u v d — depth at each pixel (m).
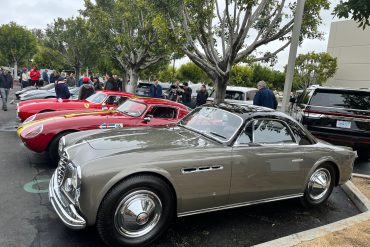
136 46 17.25
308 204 4.68
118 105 7.66
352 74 22.23
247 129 4.00
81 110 7.50
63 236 3.48
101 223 3.12
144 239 3.33
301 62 28.41
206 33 9.02
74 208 3.14
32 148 5.66
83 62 30.52
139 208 3.26
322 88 7.67
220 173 3.66
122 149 3.45
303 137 4.52
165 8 9.29
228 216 4.30
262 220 4.27
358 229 3.87
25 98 13.00
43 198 4.44
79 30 29.33
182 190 3.45
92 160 3.17
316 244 3.45
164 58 18.75
